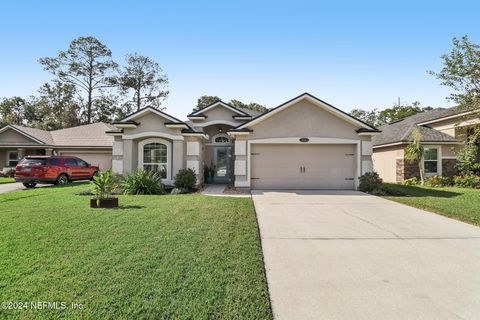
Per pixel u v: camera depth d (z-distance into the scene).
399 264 4.96
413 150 16.75
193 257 4.98
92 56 42.75
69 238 5.91
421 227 7.34
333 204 10.45
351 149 14.48
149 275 4.26
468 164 16.94
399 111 44.16
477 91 12.80
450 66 12.93
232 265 4.69
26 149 24.19
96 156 23.42
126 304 3.50
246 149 14.39
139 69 45.12
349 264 4.96
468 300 3.78
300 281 4.32
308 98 14.09
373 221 7.95
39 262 4.68
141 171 13.59
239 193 13.32
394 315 3.45
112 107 44.94
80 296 3.67
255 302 3.64
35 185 17.31
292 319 3.37
